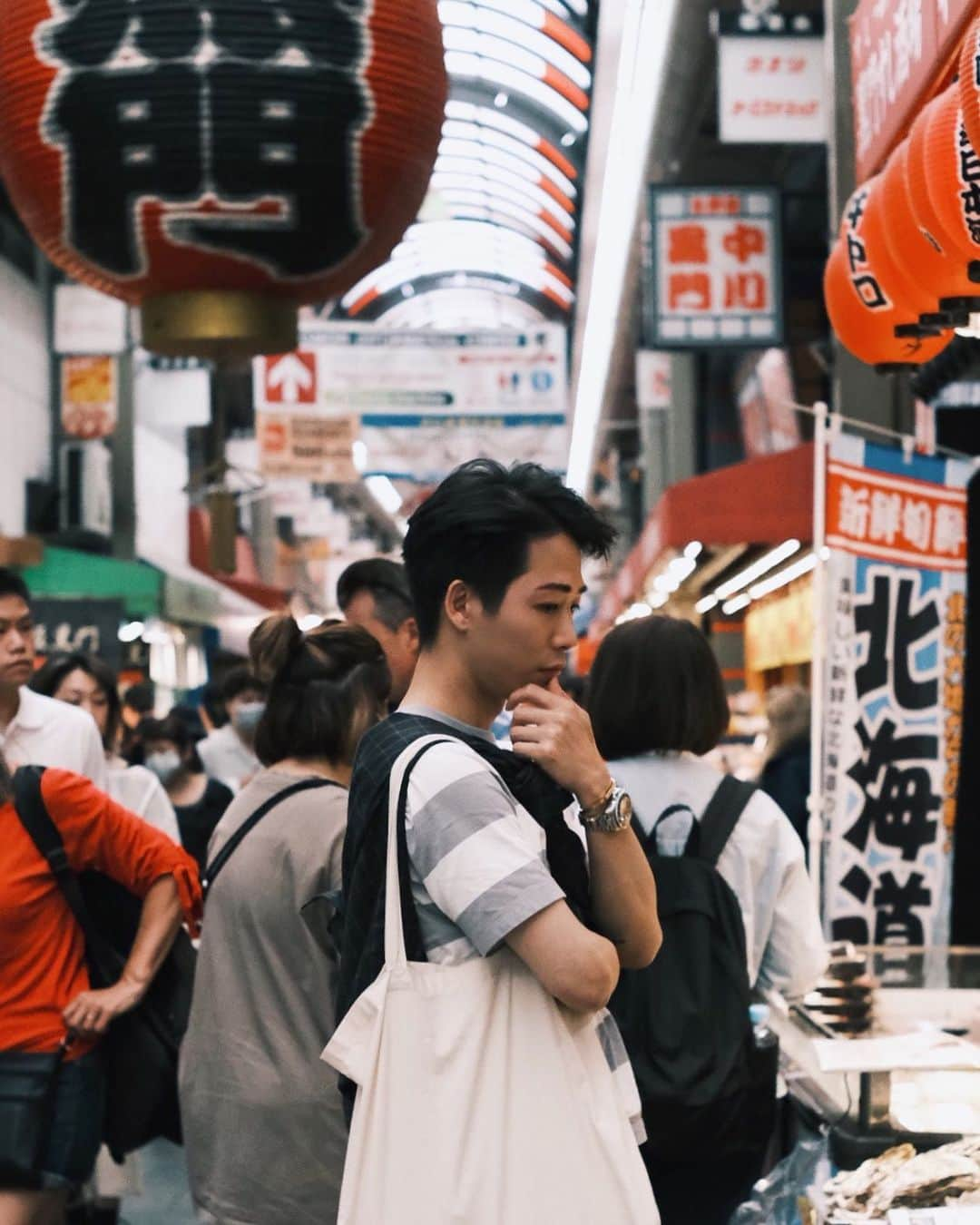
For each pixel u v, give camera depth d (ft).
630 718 9.60
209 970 10.04
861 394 22.70
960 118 10.16
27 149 15.12
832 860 14.87
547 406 52.90
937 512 15.26
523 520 5.91
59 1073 10.56
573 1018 5.99
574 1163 5.76
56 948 10.68
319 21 14.89
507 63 54.29
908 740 15.05
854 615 14.96
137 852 10.86
